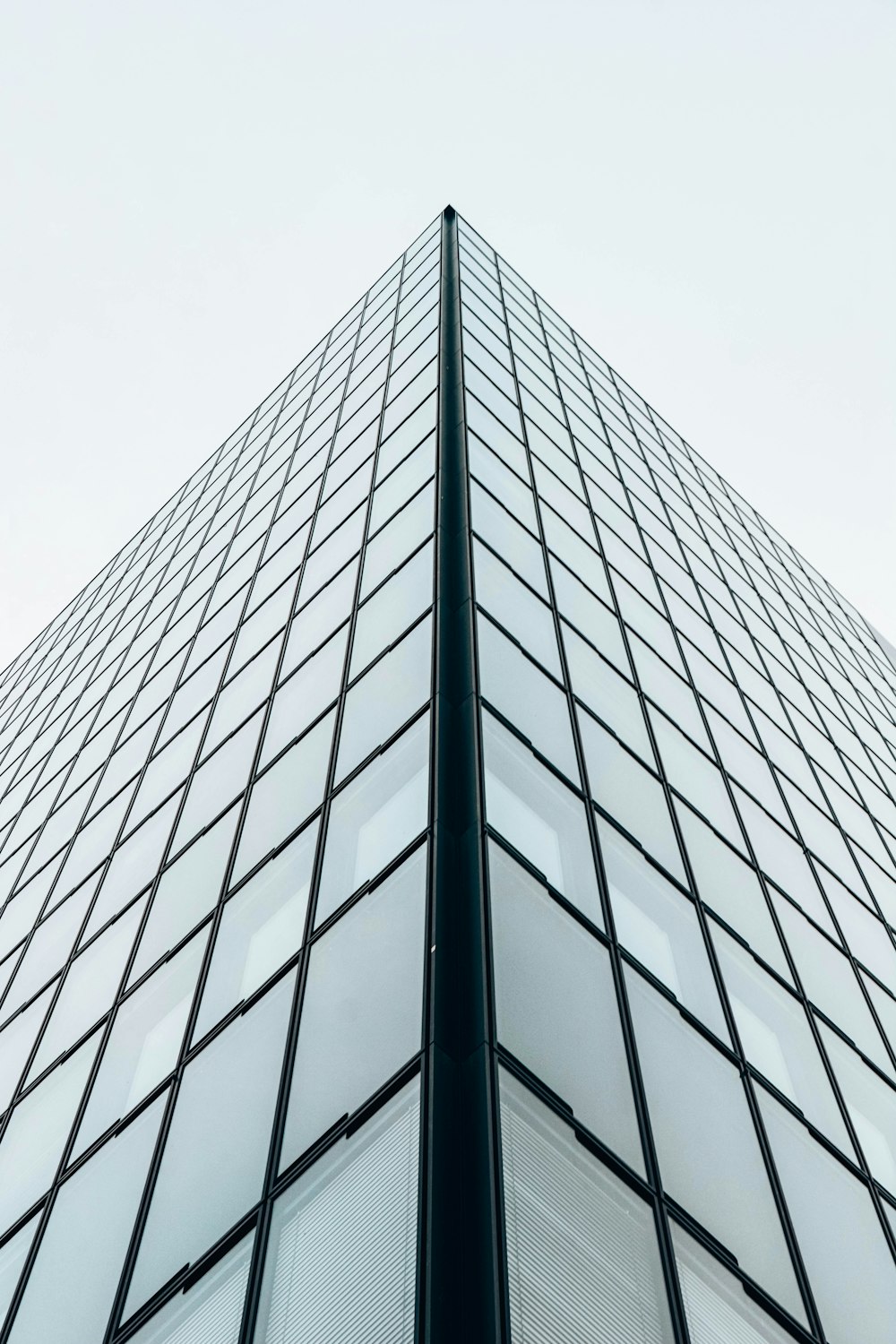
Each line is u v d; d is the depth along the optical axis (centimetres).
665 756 1833
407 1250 853
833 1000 1670
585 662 1817
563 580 2023
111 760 2594
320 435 3127
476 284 3391
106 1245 1198
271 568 2570
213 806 1845
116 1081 1459
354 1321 853
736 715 2352
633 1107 1086
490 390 2580
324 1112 1060
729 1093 1255
